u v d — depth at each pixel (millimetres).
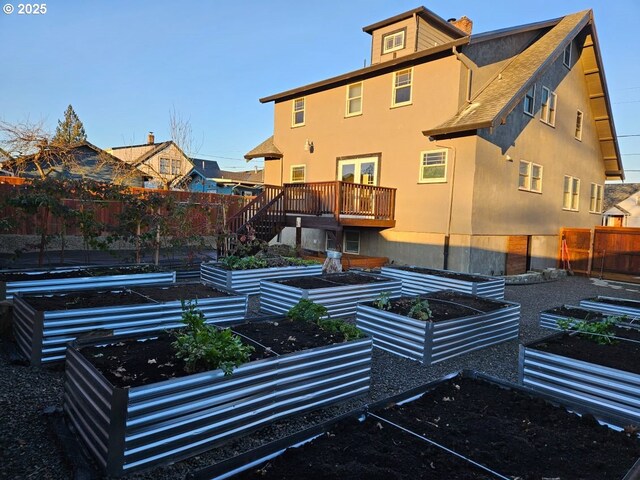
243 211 12750
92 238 8266
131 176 20406
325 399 3588
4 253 11773
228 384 2902
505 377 4668
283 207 13688
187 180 25703
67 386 3172
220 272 8297
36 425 3088
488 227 12352
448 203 12180
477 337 5590
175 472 2598
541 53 13336
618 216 37781
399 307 5824
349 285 7055
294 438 2309
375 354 5312
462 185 11828
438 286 8648
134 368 2918
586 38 16125
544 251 15469
